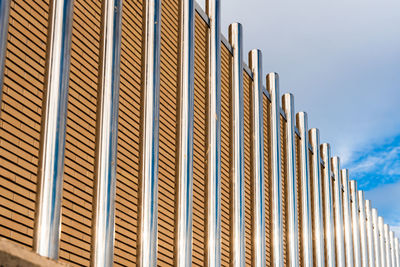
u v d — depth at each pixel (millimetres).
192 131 14430
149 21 13383
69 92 10266
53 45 9859
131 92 12320
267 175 19594
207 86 16141
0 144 8523
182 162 13930
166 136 13586
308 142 24016
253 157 18406
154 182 12352
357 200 32594
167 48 14281
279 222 19234
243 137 17594
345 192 29703
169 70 14211
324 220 25344
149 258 11891
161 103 13539
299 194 22438
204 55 16406
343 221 29156
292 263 20000
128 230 11578
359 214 32906
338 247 26828
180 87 14508
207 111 15891
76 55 10609
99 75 11227
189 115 14406
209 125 15734
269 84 21078
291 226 20453
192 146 14297
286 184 21062
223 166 16438
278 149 20219
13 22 9141
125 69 12203
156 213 12266
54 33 9922
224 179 16391
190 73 14781
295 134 22812
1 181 8461
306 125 23656
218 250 14898
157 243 12594
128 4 12695
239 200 16625
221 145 16469
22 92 9125
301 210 22219
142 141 12367
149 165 12336
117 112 11328
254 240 17547
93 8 11367
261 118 19094
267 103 20594
